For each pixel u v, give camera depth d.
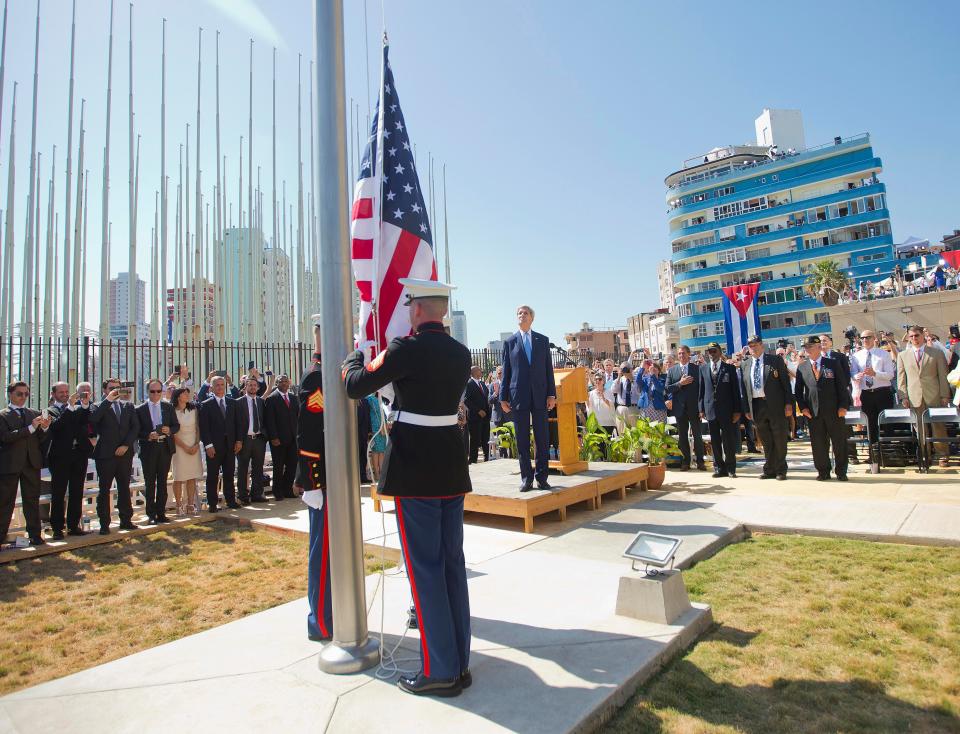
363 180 4.09
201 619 4.57
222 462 8.91
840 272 49.16
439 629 2.84
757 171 54.06
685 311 57.28
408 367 2.93
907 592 4.04
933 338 9.24
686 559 4.79
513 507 6.13
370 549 5.80
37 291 15.66
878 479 8.12
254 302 19.73
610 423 12.16
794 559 4.87
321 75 3.29
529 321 6.85
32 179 15.25
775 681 2.98
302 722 2.62
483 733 2.45
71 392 14.48
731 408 9.12
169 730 2.61
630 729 2.60
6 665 3.84
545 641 3.37
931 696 2.80
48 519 8.52
